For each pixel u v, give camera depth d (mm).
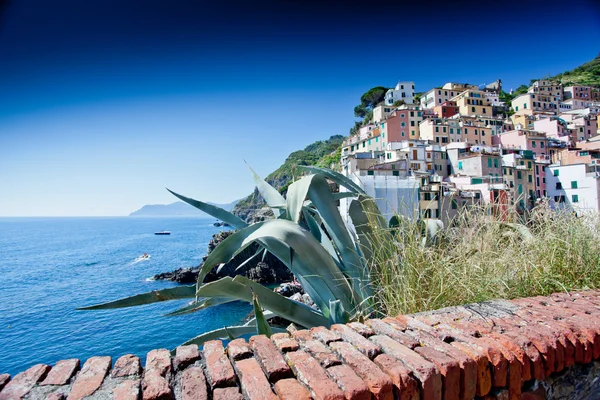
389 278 3062
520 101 79688
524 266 3084
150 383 1466
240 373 1531
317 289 3334
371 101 99312
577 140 63625
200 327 23672
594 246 3348
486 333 1962
